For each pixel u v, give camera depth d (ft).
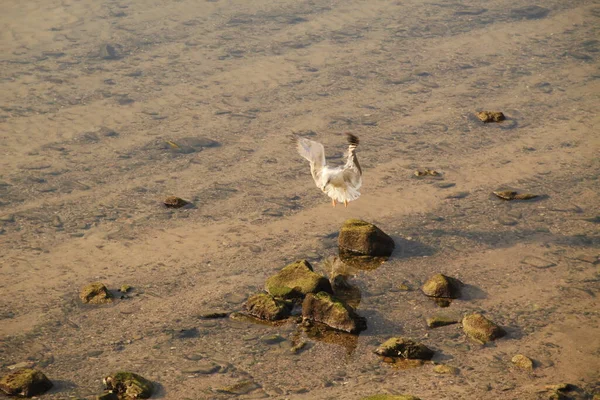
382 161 67.67
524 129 73.31
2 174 65.77
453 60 88.74
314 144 39.50
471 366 41.98
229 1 106.52
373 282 50.62
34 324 46.52
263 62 88.43
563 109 77.10
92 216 59.72
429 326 45.75
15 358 43.19
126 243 56.03
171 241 56.29
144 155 69.26
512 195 61.16
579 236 55.57
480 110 77.05
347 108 77.87
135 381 39.96
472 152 69.15
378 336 44.93
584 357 42.75
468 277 51.01
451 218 58.49
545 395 39.17
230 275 51.83
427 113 76.64
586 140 70.79
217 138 72.28
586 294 48.78
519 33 95.61
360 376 41.27
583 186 62.85
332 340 44.60
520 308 47.50
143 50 91.56
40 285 50.80
